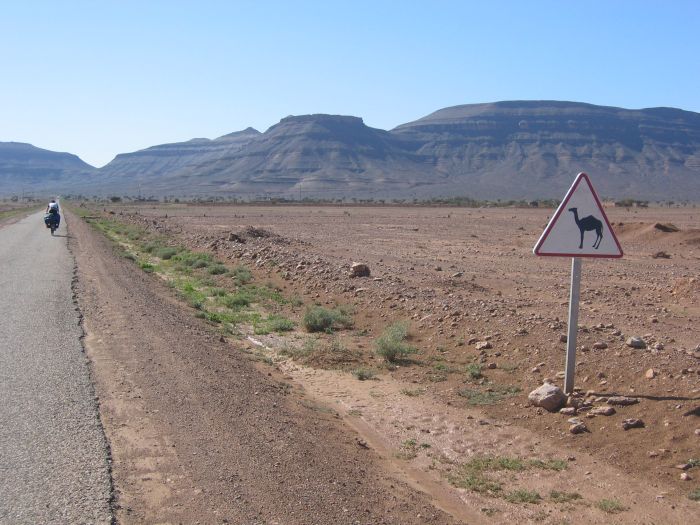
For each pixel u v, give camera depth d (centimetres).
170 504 489
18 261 2195
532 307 1511
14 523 446
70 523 449
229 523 468
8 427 624
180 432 639
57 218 3919
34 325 1099
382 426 796
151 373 835
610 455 662
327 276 1841
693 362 838
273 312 1535
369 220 7219
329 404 874
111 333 1061
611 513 567
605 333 1084
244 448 612
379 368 1034
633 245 3928
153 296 1560
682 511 556
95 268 2041
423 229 5519
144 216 7844
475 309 1275
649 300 1756
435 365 1015
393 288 1583
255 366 1016
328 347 1139
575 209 770
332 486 558
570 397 782
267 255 2455
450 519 543
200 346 1038
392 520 516
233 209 11288
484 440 739
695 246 3788
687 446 642
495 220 7231
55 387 751
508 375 918
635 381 800
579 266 783
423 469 673
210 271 2211
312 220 7138
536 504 591
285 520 483
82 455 563
